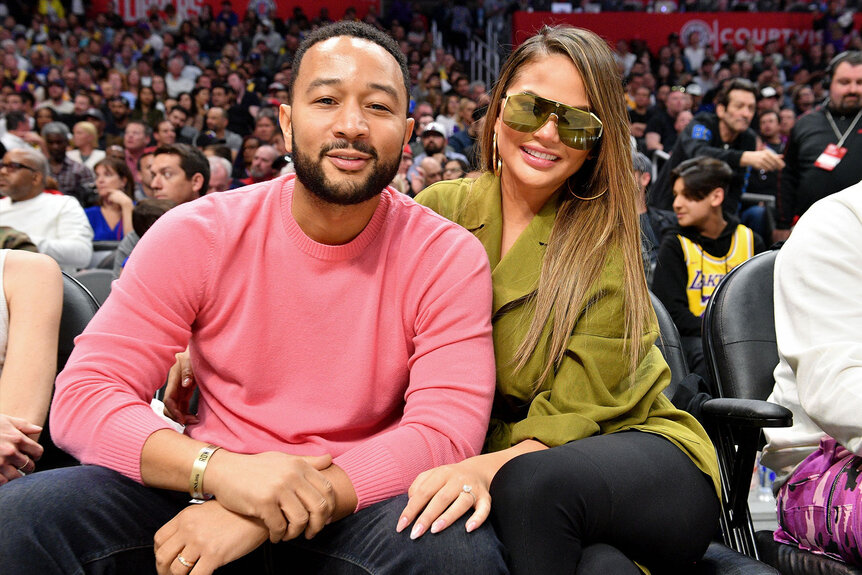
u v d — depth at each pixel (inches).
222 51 482.6
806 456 64.1
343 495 47.6
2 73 420.2
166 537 45.8
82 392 49.2
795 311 60.1
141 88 380.2
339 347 53.4
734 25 511.8
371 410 54.1
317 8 538.6
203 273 52.6
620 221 60.2
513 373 58.2
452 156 247.8
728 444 65.9
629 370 57.7
